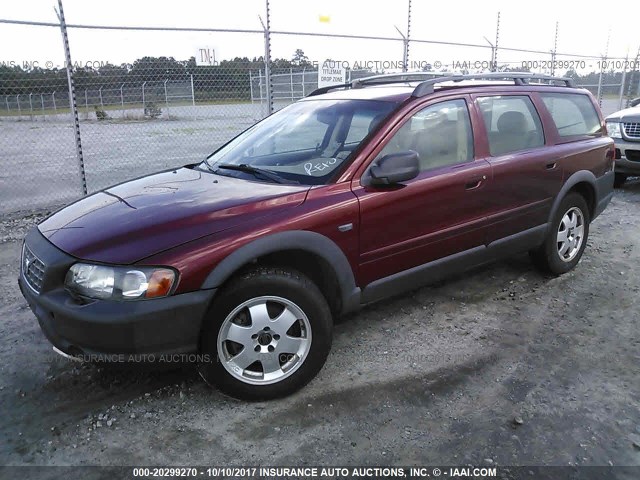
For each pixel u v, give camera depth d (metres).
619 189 9.15
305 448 2.73
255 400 3.07
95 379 3.34
